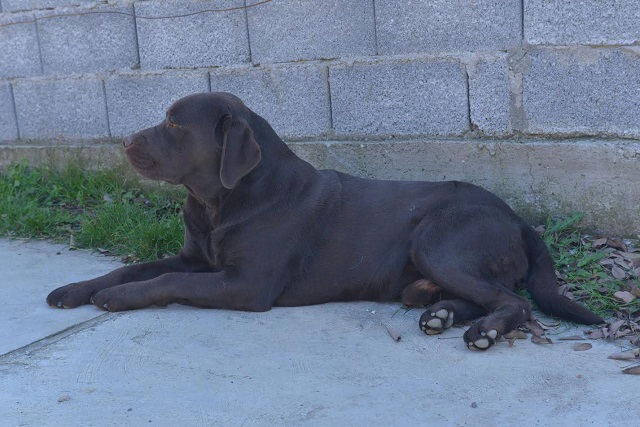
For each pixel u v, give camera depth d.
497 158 5.24
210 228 4.56
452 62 5.27
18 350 3.96
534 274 4.39
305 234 4.45
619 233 4.98
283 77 5.85
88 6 6.48
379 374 3.60
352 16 5.52
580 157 4.99
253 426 3.17
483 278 4.21
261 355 3.82
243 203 4.40
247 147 4.26
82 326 4.22
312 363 3.72
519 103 5.14
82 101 6.72
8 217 6.10
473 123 5.31
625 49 4.77
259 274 4.36
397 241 4.45
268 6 5.79
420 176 5.51
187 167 4.37
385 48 5.47
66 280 5.00
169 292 4.36
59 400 3.42
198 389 3.49
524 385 3.45
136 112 6.50
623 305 4.27
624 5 4.72
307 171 4.61
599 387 3.41
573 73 4.95
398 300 4.52
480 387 3.45
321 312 4.38
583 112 4.98
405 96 5.48
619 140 4.91
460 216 4.35
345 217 4.51
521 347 3.87
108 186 6.50
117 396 3.45
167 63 6.29
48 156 6.95
